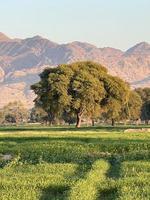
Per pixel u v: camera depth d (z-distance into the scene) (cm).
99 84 13675
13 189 2819
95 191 2764
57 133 9694
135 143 6462
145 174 3400
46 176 3331
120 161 4672
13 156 5331
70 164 4162
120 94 14188
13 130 12738
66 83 13362
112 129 12456
